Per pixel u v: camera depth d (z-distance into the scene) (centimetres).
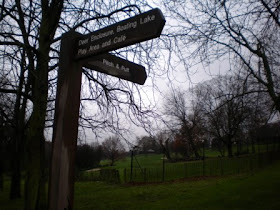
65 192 232
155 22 206
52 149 240
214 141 4156
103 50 236
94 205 1062
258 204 862
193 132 2681
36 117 431
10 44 444
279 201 868
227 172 1986
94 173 2070
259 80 760
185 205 946
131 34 221
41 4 496
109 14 538
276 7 649
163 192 1273
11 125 652
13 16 471
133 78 302
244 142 3466
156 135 555
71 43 262
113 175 1842
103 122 595
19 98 554
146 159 3659
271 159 2258
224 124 2894
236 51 723
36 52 446
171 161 3275
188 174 2044
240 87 801
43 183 703
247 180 1359
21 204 1142
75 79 256
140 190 1382
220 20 718
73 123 248
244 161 2297
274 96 752
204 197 1053
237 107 838
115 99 586
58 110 247
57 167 233
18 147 936
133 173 2159
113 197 1224
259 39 714
